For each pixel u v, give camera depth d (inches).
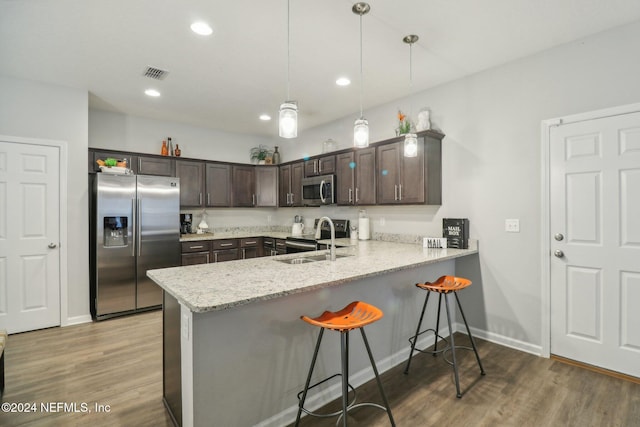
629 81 90.0
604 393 84.2
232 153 215.9
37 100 128.4
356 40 99.1
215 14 85.7
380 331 96.0
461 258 126.5
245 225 222.2
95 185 144.6
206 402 61.5
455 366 83.5
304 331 76.8
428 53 107.2
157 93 142.2
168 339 75.3
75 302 136.9
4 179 123.1
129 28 92.2
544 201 105.1
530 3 81.5
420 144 126.0
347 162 158.6
